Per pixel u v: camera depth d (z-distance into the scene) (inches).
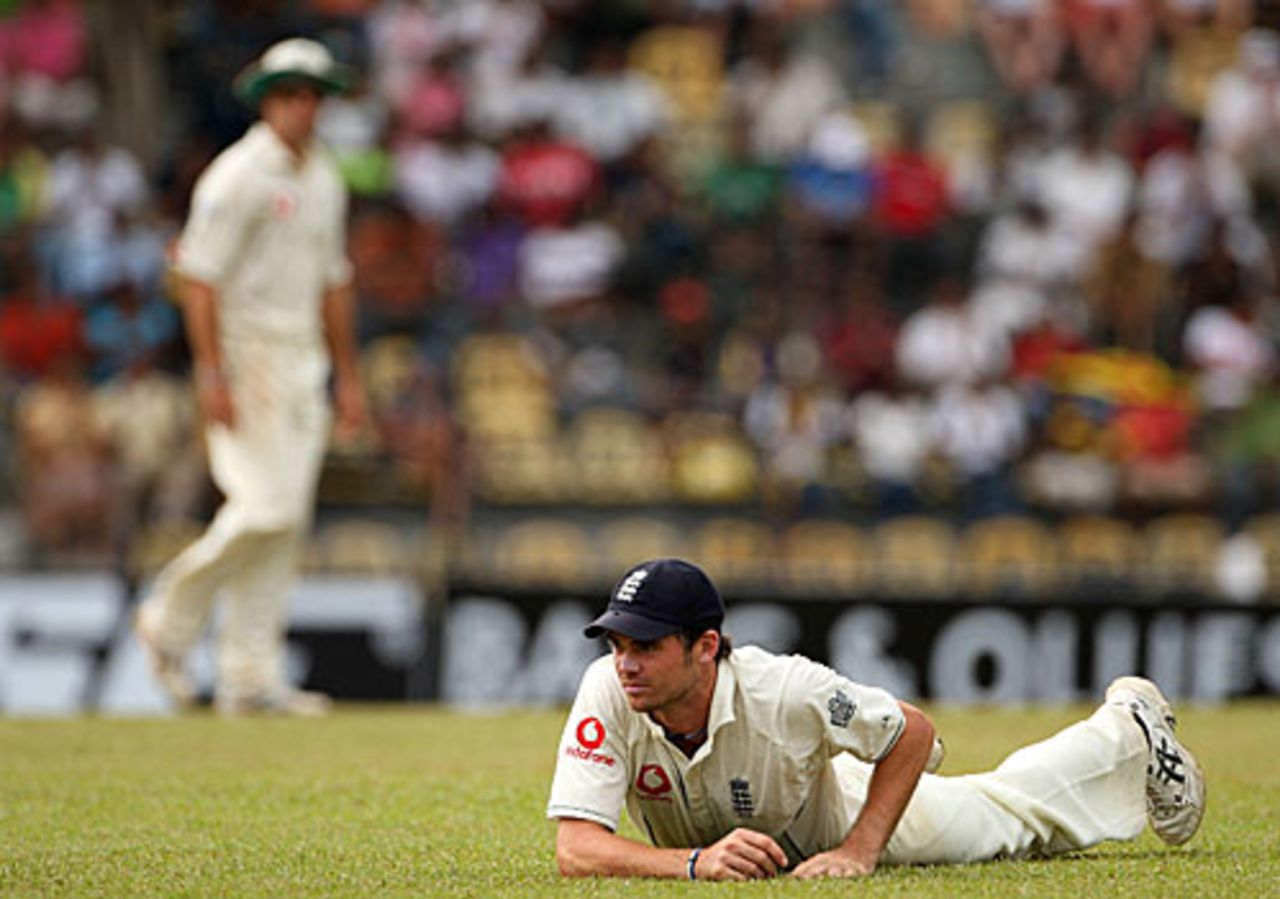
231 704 1566.2
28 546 2256.4
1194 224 2691.9
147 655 1590.8
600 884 698.8
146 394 2337.6
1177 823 798.5
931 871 737.0
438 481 2267.5
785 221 2689.5
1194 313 2628.0
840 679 715.4
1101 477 2340.1
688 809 732.0
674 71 2856.8
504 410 2463.1
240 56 2822.3
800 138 2743.6
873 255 2682.1
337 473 2273.6
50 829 930.1
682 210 2694.4
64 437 2285.9
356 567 1877.5
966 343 2493.8
